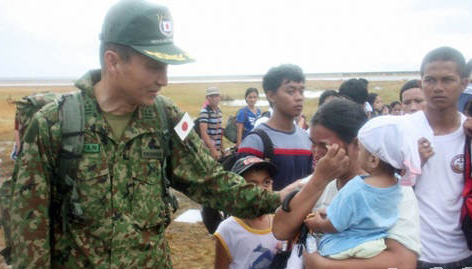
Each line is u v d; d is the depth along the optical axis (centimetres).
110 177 191
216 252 265
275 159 301
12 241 185
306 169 314
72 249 189
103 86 196
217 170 219
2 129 1656
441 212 254
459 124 263
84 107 190
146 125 201
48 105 187
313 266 184
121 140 194
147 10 185
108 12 190
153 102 199
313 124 198
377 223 171
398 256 171
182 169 215
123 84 189
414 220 177
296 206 190
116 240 188
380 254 172
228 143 1280
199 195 220
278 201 213
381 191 172
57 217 191
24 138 183
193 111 2414
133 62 185
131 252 192
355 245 173
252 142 301
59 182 187
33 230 180
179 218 663
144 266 196
